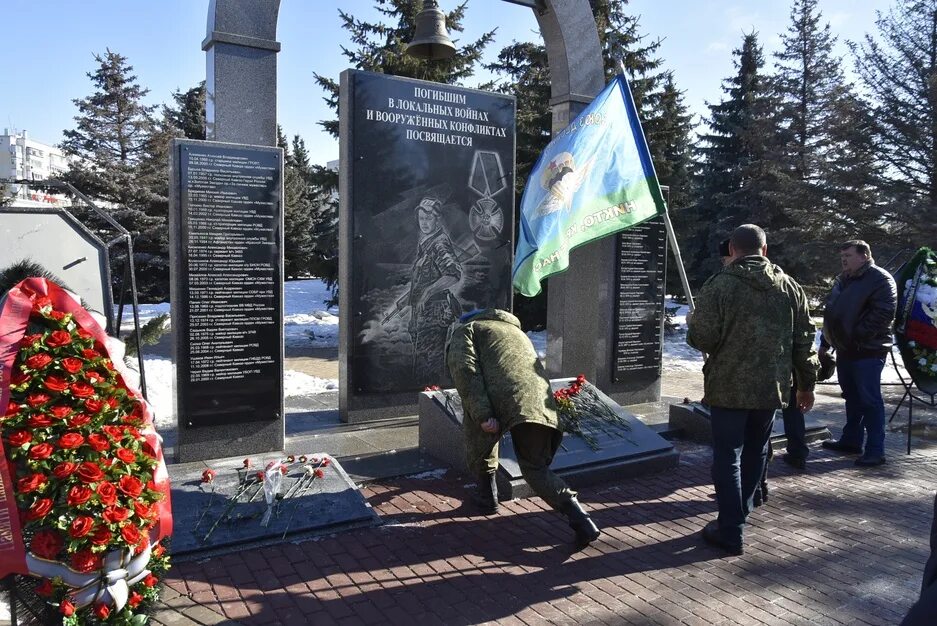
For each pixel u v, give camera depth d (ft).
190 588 11.66
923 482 17.87
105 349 9.36
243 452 18.60
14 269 13.83
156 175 77.61
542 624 10.71
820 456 20.25
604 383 26.16
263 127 18.89
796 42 82.43
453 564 12.76
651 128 52.54
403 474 17.52
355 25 52.70
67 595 8.34
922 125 67.05
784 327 13.11
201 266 17.67
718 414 13.37
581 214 20.34
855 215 68.23
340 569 12.48
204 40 18.69
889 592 11.87
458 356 13.43
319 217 107.34
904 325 20.97
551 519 15.03
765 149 77.20
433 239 24.25
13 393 8.45
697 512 15.65
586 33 25.84
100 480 8.34
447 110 24.18
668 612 11.12
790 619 10.94
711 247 81.10
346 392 23.12
